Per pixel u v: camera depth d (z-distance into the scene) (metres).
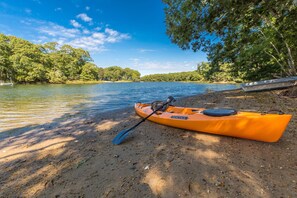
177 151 3.06
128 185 2.17
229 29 7.37
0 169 2.73
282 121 2.74
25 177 2.46
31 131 4.86
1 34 43.41
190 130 3.99
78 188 2.16
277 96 7.27
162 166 2.58
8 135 4.55
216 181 2.14
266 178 2.11
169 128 4.38
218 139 3.42
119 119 5.86
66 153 3.24
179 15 6.80
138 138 3.86
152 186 2.12
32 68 41.19
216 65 11.14
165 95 15.98
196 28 6.93
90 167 2.67
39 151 3.40
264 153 2.71
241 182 2.08
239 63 10.95
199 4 6.11
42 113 7.42
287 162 2.41
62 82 48.75
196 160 2.69
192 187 2.06
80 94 16.75
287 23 7.52
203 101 8.48
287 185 1.96
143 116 5.52
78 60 62.94
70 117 6.59
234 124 3.20
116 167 2.63
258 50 8.62
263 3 5.66
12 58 38.97
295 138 3.12
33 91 19.45
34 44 49.38
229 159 2.63
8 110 8.13
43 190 2.15
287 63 9.95
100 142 3.75
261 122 2.91
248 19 6.75
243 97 8.16
